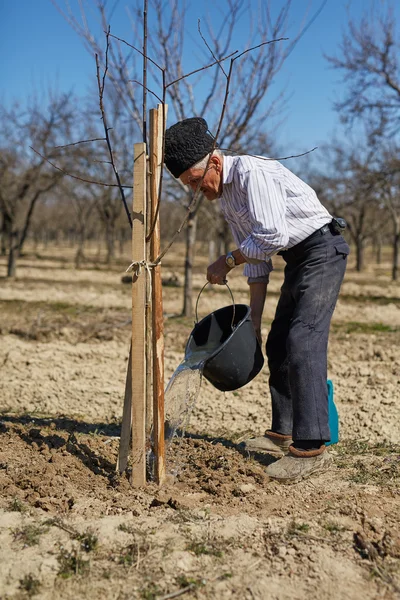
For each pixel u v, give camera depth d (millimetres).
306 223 3631
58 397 5660
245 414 5156
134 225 3314
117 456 3967
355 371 6918
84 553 2801
